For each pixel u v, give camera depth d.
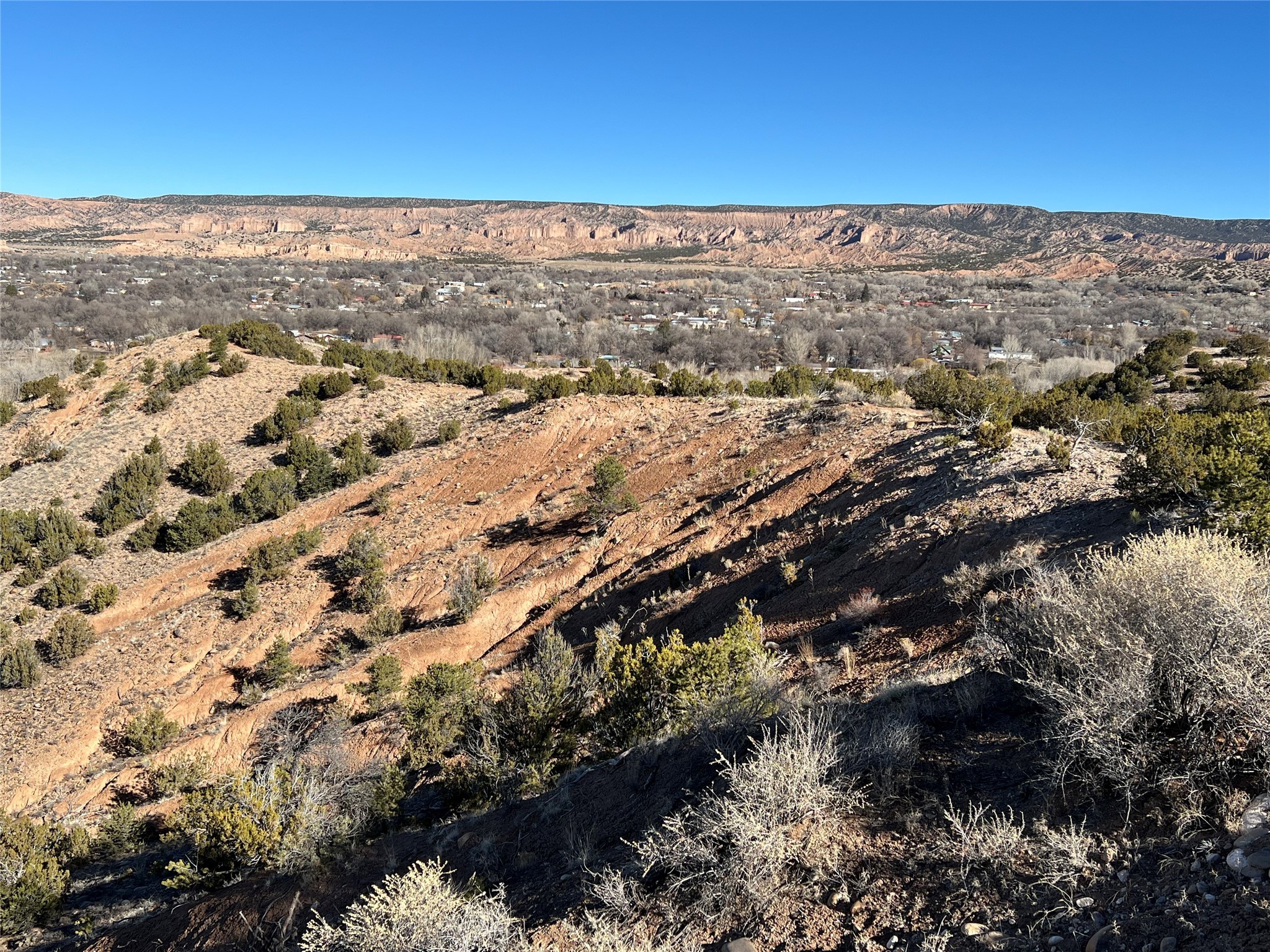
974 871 4.31
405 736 15.64
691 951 4.48
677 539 21.44
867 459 20.22
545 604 21.77
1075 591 5.58
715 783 6.13
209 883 9.12
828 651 11.23
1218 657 4.29
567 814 7.15
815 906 4.46
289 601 23.95
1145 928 3.49
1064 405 21.42
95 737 20.14
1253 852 3.61
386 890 6.07
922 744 5.84
